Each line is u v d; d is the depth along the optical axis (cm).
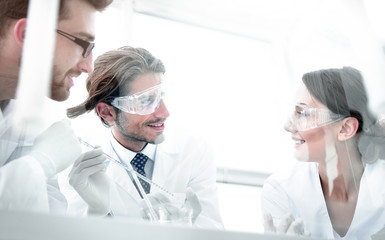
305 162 104
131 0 114
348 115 103
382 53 108
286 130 112
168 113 106
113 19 108
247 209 95
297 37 130
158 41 116
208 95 115
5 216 34
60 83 84
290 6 129
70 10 86
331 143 102
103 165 82
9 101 71
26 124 47
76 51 87
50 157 72
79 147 80
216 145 107
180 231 40
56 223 35
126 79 98
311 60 121
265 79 124
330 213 92
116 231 37
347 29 116
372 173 95
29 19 50
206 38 125
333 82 107
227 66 123
